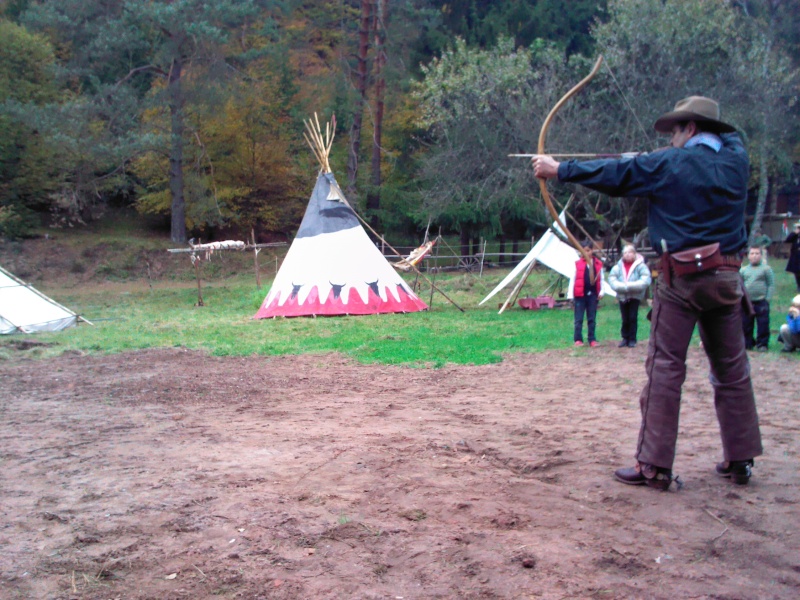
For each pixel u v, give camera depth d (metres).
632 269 11.77
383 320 16.27
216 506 4.11
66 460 5.25
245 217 40.44
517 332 14.02
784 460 5.01
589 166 4.28
